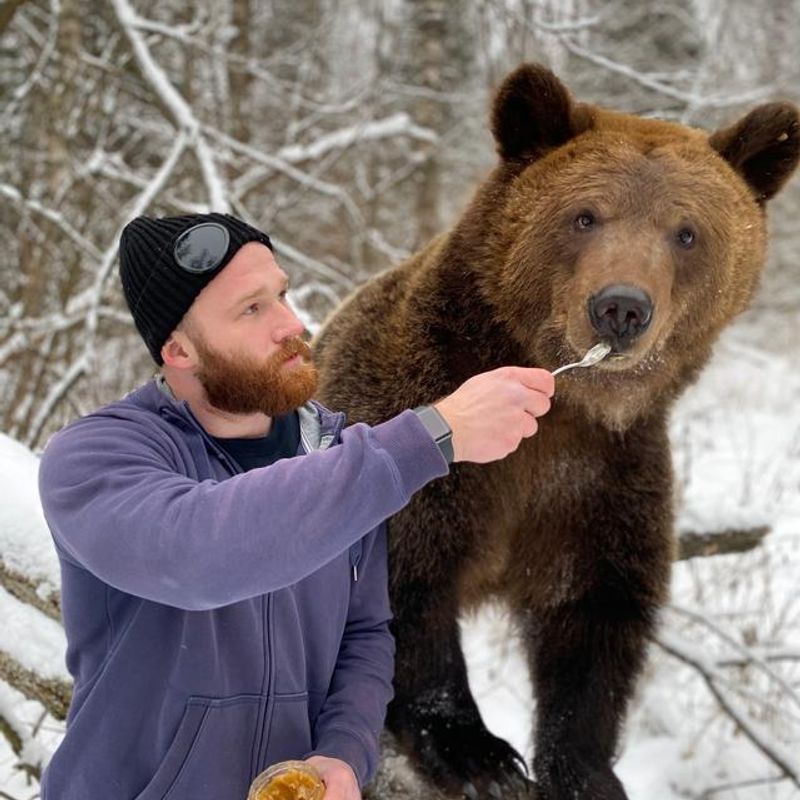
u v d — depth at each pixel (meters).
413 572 3.28
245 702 2.22
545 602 3.59
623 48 15.95
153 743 2.19
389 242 15.41
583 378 3.16
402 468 1.91
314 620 2.37
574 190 3.17
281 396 2.17
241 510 1.84
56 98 9.50
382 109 15.09
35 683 3.39
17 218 10.45
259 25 15.89
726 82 15.53
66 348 8.71
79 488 1.99
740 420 13.02
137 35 8.02
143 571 1.88
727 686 5.12
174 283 2.13
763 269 3.63
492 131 3.52
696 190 3.17
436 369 3.38
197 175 9.46
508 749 3.26
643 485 3.50
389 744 3.20
